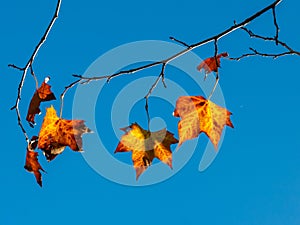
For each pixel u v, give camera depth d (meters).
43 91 2.23
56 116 2.24
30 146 2.23
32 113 2.23
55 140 2.22
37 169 2.25
